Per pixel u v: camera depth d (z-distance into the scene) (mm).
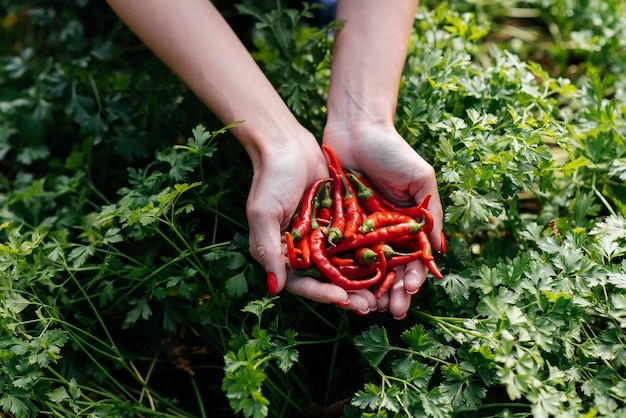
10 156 1085
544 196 877
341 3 839
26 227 913
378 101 785
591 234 782
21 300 746
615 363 708
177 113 939
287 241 707
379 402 685
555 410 658
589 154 848
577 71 1075
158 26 768
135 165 969
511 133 780
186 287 766
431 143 825
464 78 846
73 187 894
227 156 882
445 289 749
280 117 769
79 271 864
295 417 808
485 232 872
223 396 848
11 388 716
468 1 1095
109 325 858
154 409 810
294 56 891
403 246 761
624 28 1011
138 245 884
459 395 699
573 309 714
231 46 779
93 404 738
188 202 790
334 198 758
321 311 823
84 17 1175
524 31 1129
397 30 810
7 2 1167
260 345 704
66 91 973
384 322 794
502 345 661
